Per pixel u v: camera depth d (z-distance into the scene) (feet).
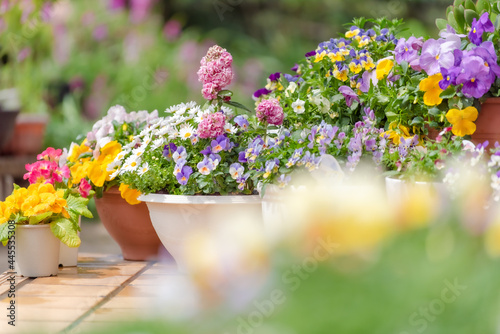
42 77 23.04
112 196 9.75
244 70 27.32
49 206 8.68
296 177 7.54
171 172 8.59
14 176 18.01
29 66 22.24
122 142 10.00
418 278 3.25
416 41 8.34
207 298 3.35
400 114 8.41
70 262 9.55
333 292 3.20
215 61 8.81
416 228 3.48
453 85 7.82
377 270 3.28
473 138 8.08
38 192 8.90
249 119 9.13
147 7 26.35
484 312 3.22
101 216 10.09
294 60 29.12
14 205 8.80
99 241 18.62
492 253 3.40
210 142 8.57
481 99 7.74
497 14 8.38
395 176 7.57
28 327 6.24
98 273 9.04
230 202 8.13
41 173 9.41
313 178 7.53
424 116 8.34
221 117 8.30
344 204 3.48
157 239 9.91
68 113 23.48
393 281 3.24
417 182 6.92
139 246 9.96
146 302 7.18
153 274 9.02
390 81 8.82
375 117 8.86
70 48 24.63
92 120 24.62
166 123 8.85
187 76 25.02
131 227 9.78
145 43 25.36
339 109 9.15
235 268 3.40
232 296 3.32
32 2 19.61
